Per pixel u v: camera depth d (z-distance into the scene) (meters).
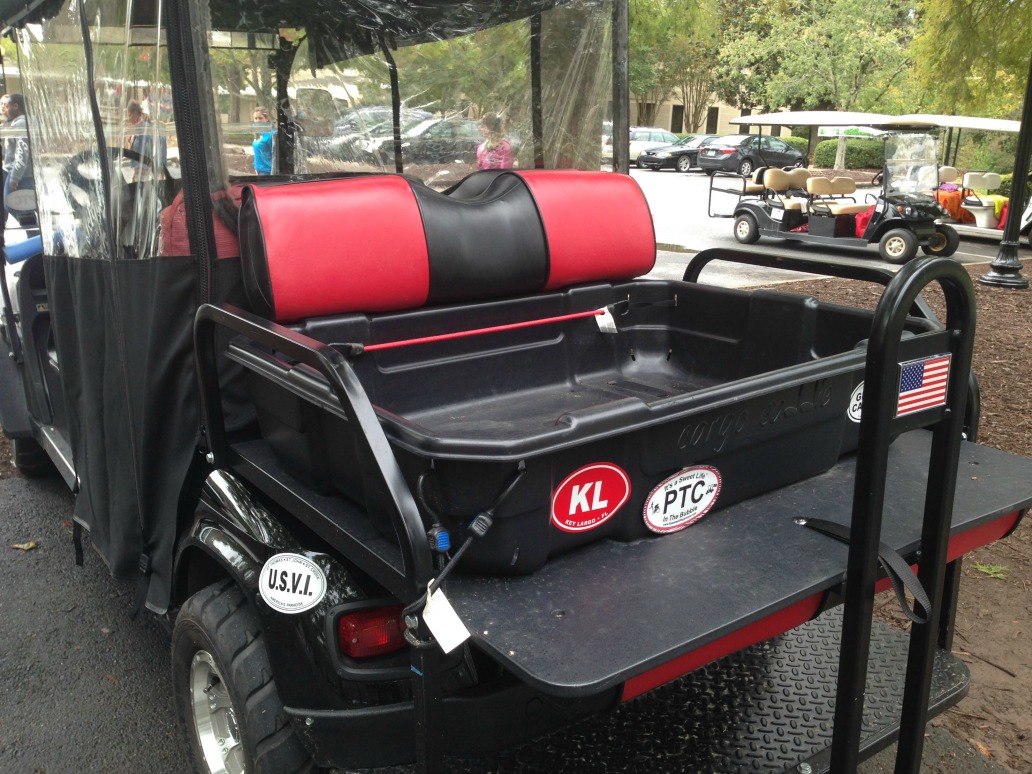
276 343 1.69
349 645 1.75
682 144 27.72
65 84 2.71
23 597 3.40
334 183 2.34
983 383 6.09
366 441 1.49
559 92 3.13
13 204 3.51
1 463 4.80
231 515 2.07
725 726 2.17
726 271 10.27
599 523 1.76
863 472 1.61
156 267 2.21
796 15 30.88
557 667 1.40
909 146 11.59
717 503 1.96
